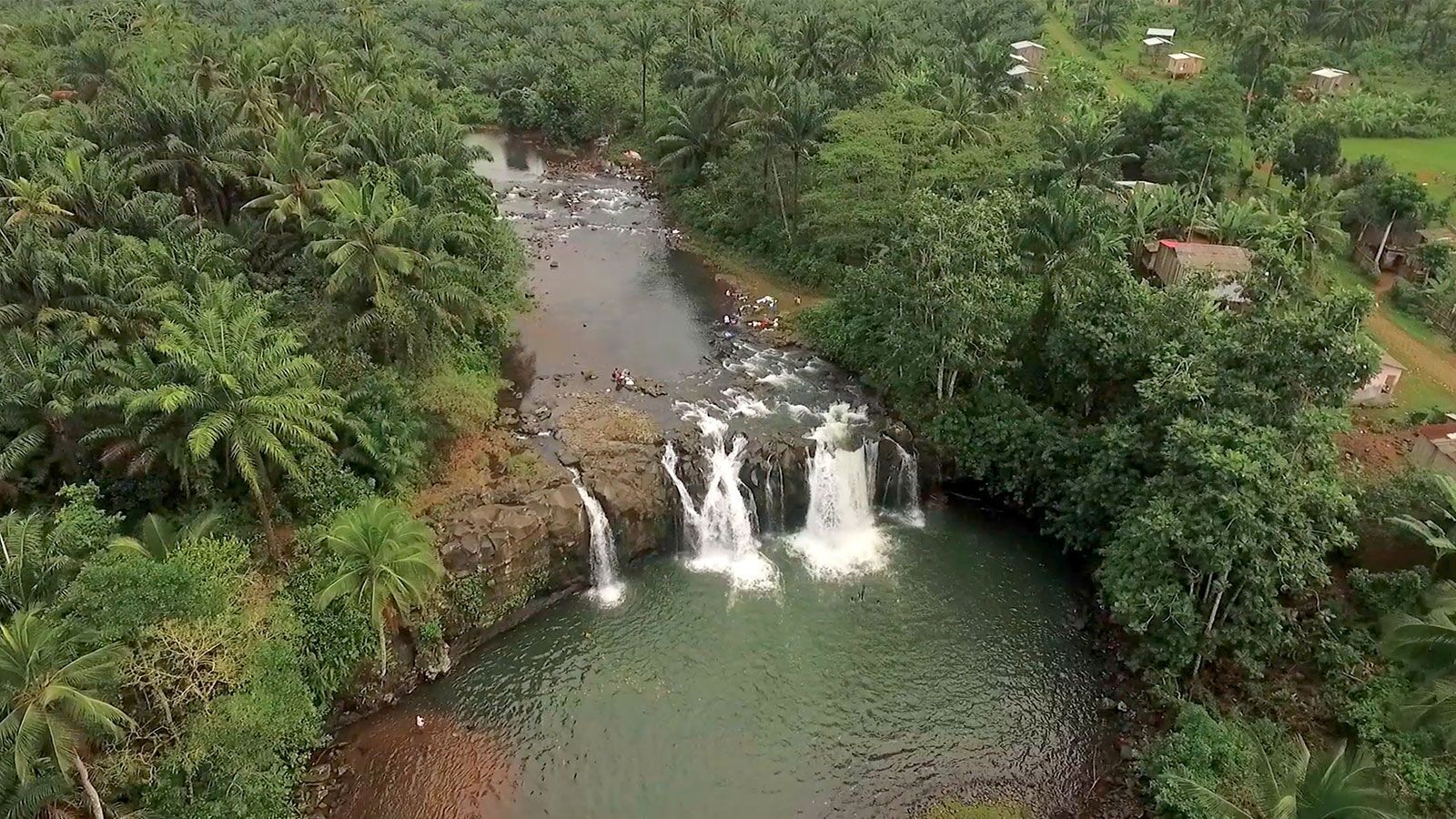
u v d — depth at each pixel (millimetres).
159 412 34625
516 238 71875
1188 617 36000
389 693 37844
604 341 62406
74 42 88375
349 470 42094
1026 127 68938
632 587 44688
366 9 111188
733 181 77750
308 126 61562
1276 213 64312
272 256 52250
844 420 52781
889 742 37031
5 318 39031
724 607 43562
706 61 86875
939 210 49250
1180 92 79312
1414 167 80562
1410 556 38156
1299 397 35719
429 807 33812
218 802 29594
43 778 25484
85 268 40438
